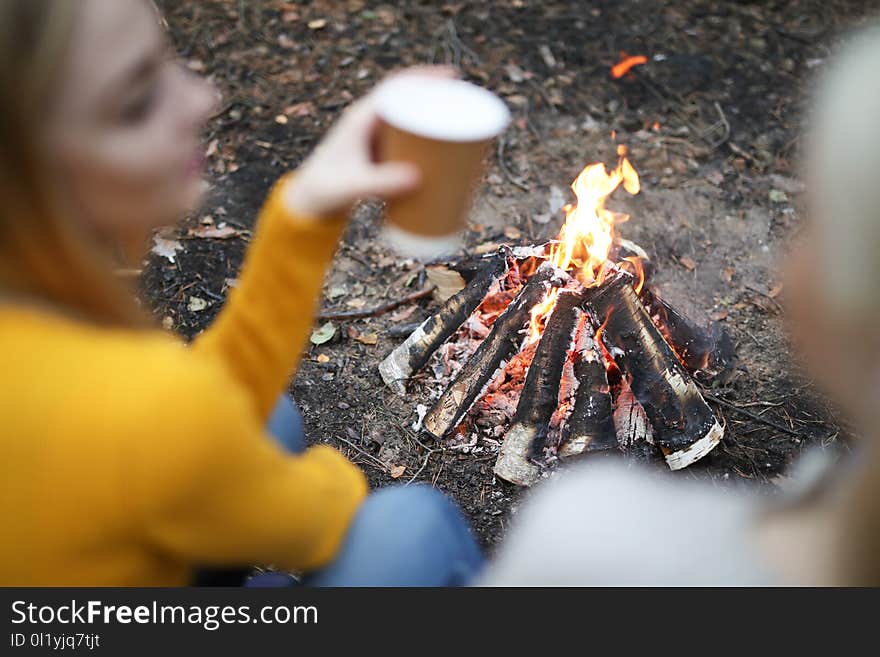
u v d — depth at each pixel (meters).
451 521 1.37
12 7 0.80
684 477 2.46
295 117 3.93
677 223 3.46
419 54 4.30
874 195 0.55
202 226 3.36
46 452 0.86
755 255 3.34
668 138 3.89
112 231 0.99
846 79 0.59
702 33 4.51
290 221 1.14
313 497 1.08
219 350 1.22
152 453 0.86
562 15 4.58
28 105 0.83
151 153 0.92
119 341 0.91
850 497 0.67
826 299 0.60
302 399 2.73
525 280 2.62
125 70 0.88
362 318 3.01
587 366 2.40
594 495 0.81
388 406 2.70
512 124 3.93
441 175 1.10
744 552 0.74
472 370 2.49
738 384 2.78
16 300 0.91
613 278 2.36
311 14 4.49
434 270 2.92
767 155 3.80
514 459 2.42
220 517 0.95
